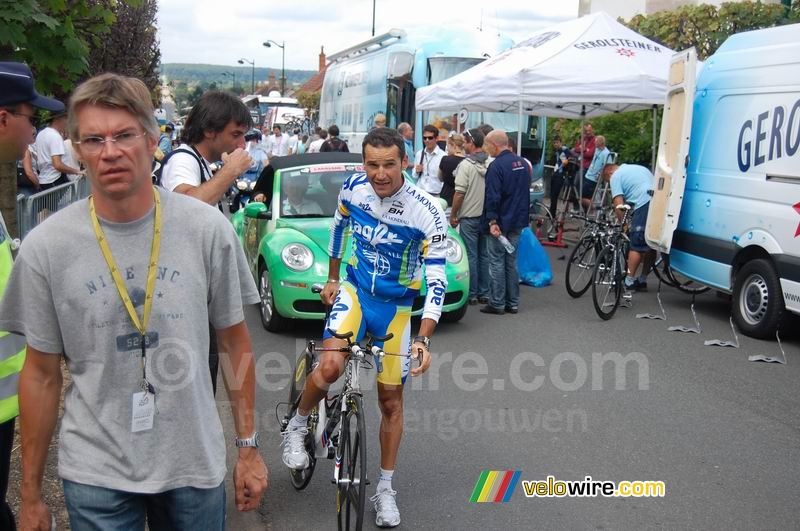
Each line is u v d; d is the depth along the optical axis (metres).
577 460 4.82
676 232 9.26
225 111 3.72
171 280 2.28
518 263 10.72
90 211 2.25
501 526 3.99
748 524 4.02
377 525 3.97
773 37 7.99
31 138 2.90
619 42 11.27
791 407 5.83
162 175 3.74
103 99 2.15
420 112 16.78
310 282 7.31
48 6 5.84
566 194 17.97
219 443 2.44
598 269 8.51
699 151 8.90
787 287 7.48
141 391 2.27
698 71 9.96
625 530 3.96
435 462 4.80
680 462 4.80
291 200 8.22
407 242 3.87
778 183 7.62
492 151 8.66
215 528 2.44
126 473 2.28
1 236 2.80
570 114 14.85
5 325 2.30
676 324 8.48
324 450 4.08
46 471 4.20
